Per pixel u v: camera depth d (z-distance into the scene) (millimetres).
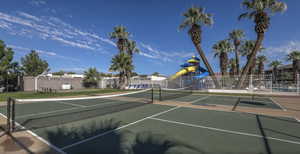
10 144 3764
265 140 4109
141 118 6363
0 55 18234
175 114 7195
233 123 5723
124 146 3693
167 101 11961
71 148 3586
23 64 29344
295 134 4570
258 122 5895
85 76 30875
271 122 5902
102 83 31734
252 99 13375
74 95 15969
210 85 20344
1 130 4766
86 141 3980
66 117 6492
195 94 18047
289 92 16078
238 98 14148
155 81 26062
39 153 3340
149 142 3928
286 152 3434
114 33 26344
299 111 8141
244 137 4316
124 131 4742
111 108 8742
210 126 5328
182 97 15000
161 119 6234
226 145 3777
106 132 4641
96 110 8094
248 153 3383
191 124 5555
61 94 16906
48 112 7539
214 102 11469
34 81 23625
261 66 34094
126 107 9094
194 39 20281
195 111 7953
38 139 4082
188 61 29938
